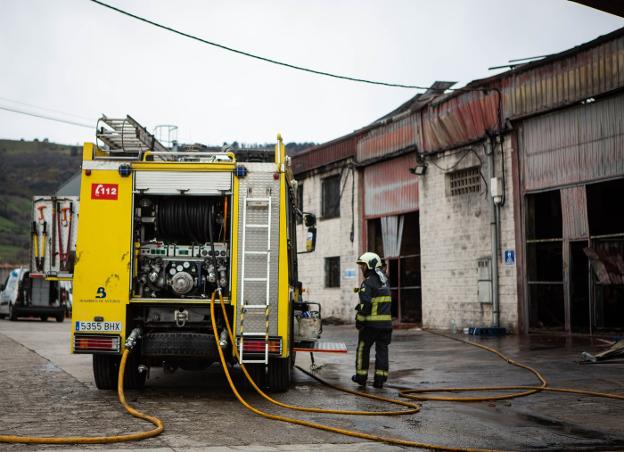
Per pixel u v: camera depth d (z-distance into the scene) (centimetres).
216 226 812
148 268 787
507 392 816
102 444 499
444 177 1912
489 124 1727
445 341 1548
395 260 2195
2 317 3020
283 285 752
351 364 1170
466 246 1825
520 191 1653
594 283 1487
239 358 739
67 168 14838
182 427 575
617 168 1410
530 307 1631
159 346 745
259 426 588
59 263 876
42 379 896
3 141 17188
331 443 523
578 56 1483
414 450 511
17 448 480
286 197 776
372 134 2275
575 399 759
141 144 902
